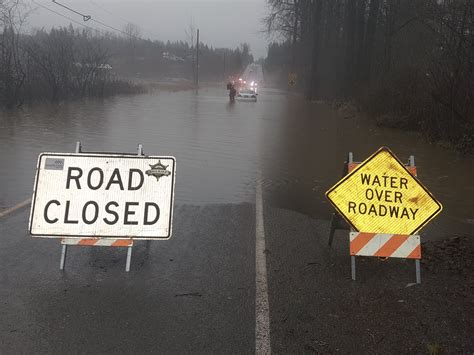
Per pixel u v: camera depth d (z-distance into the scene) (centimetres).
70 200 468
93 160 480
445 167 1153
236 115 2511
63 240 462
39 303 397
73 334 352
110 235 468
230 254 527
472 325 371
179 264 494
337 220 541
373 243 470
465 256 519
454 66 1552
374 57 3431
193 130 1738
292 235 598
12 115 1941
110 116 2105
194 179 924
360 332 365
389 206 480
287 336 359
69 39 3234
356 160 1199
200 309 397
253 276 468
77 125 1706
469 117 1455
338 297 425
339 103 3275
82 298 410
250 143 1467
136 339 349
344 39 4053
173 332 360
